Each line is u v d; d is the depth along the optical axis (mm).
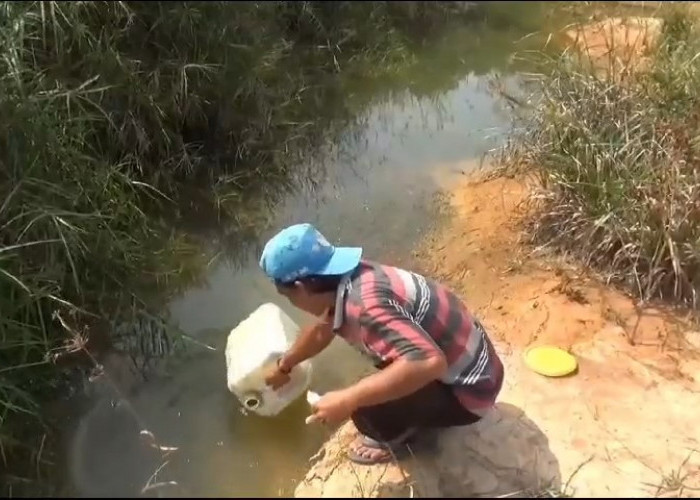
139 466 2699
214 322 3344
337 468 2641
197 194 4102
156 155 4172
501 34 5758
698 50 4141
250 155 4363
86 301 3283
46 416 2883
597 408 2820
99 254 3330
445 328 2381
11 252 3066
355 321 2268
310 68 5184
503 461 2605
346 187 4219
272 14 5180
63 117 3703
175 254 3717
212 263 3686
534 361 3018
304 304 2383
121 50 4371
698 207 3330
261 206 4062
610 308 3283
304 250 2314
